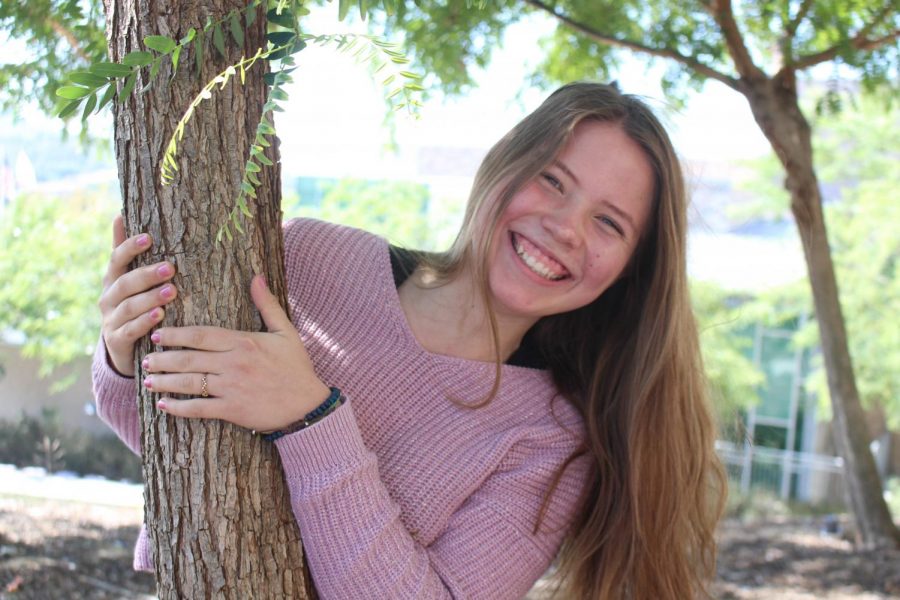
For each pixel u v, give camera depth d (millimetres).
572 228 1824
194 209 1457
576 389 2082
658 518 2100
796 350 14648
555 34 5262
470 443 1849
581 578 2143
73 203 9594
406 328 1885
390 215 11914
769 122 4777
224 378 1452
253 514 1519
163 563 1515
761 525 9102
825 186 15234
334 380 1801
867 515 7316
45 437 9664
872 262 11641
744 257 11930
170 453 1488
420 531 1764
